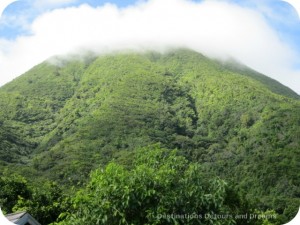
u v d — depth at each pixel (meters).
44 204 17.28
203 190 9.59
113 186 9.42
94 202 9.52
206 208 9.39
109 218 9.45
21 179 18.52
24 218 11.49
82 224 9.62
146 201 9.32
